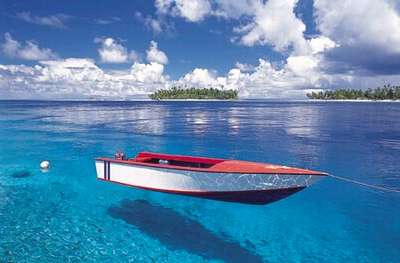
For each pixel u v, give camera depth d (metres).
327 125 38.66
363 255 8.52
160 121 44.88
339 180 14.76
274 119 48.72
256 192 9.65
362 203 12.07
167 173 10.21
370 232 9.78
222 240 9.30
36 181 14.66
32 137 28.08
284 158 19.30
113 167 11.20
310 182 9.34
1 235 9.31
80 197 12.61
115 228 9.96
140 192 13.24
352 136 28.44
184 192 10.30
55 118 49.97
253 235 9.63
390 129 33.84
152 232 9.74
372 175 15.45
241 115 58.41
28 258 8.14
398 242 9.17
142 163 10.53
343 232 9.79
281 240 9.34
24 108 86.69
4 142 25.28
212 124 40.41
